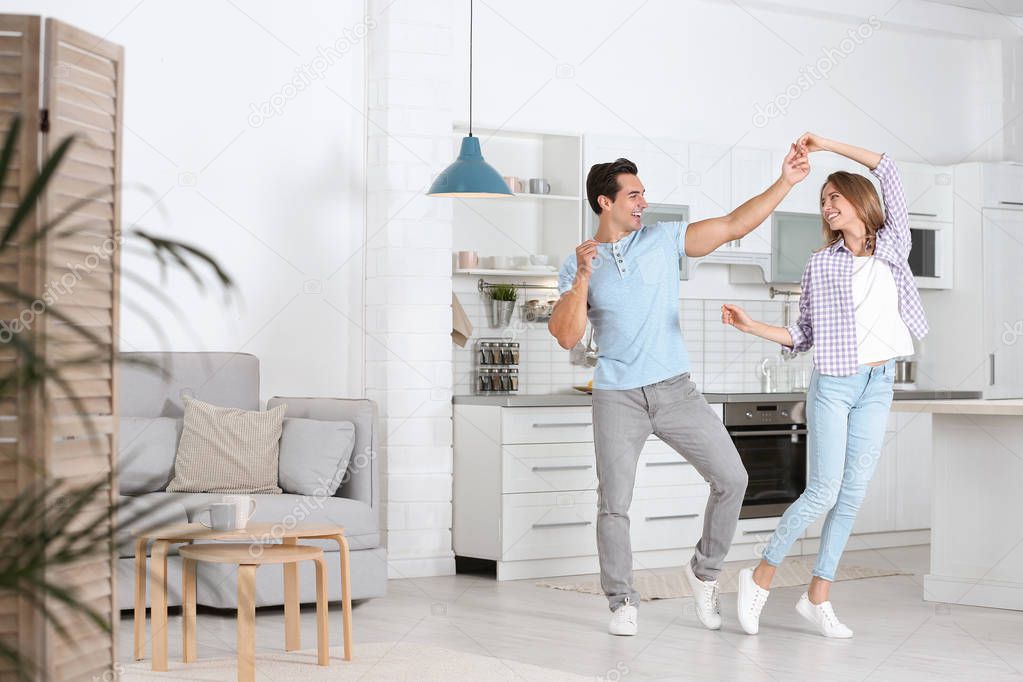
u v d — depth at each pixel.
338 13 6.04
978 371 7.73
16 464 2.44
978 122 8.22
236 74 5.84
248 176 5.86
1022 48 8.16
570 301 4.40
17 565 1.67
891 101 7.93
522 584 5.68
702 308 7.26
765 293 7.50
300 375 5.96
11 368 2.45
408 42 5.95
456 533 6.02
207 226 5.78
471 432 5.95
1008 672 3.83
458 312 6.23
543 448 5.89
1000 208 7.76
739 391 7.38
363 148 6.05
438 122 6.01
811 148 4.41
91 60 2.69
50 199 2.51
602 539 4.48
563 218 6.56
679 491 6.28
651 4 7.06
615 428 4.47
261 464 5.09
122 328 5.57
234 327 5.82
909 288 4.45
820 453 4.39
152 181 5.67
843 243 4.46
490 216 6.56
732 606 5.09
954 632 4.50
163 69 5.68
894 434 7.07
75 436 2.63
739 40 7.38
